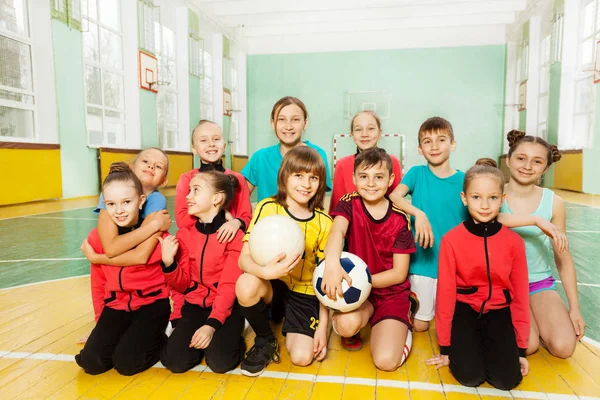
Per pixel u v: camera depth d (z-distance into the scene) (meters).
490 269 1.49
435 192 2.01
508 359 1.37
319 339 1.58
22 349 1.68
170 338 1.54
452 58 13.46
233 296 1.58
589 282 2.65
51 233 4.23
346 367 1.54
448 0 11.29
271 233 1.45
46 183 6.79
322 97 14.29
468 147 13.64
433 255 1.97
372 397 1.33
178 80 11.03
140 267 1.60
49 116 6.83
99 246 1.65
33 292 2.40
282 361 1.59
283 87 14.51
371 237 1.72
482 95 13.41
